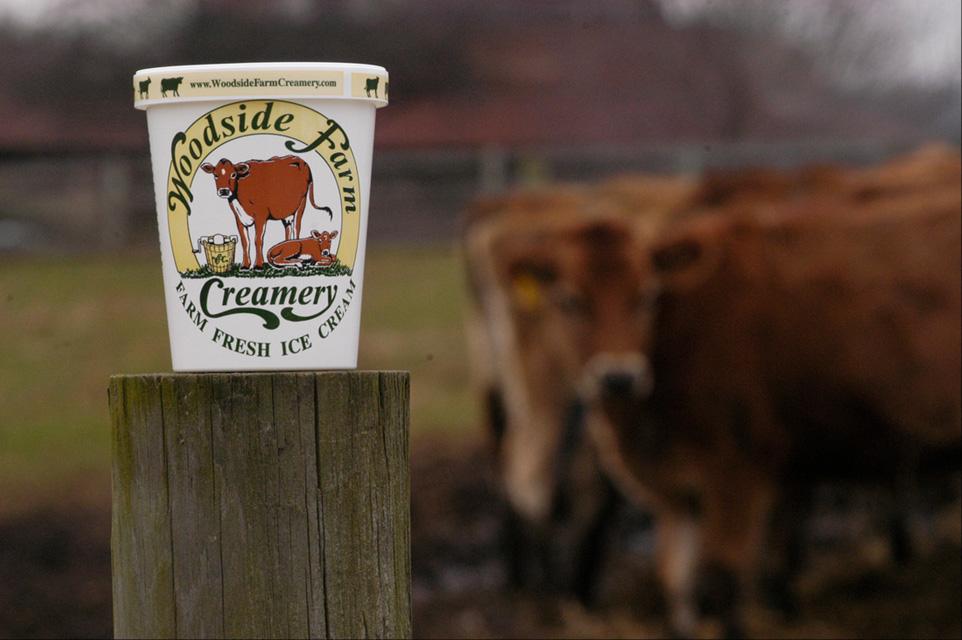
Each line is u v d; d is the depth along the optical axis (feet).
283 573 6.88
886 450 21.30
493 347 25.71
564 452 23.81
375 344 37.37
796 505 22.89
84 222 47.88
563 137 48.78
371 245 49.55
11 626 21.47
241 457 6.87
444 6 50.03
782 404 20.77
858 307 20.58
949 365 20.57
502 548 25.30
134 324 37.37
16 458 29.45
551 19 50.26
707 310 20.42
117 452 6.98
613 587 24.79
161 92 7.13
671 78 46.65
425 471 30.53
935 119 41.50
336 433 6.93
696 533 20.98
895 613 22.20
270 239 7.21
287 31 45.85
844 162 42.83
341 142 7.27
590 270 19.44
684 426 20.58
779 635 21.39
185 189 7.21
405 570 7.21
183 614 6.88
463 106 49.85
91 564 24.86
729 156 45.19
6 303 38.75
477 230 25.68
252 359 7.27
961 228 20.86
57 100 47.96
